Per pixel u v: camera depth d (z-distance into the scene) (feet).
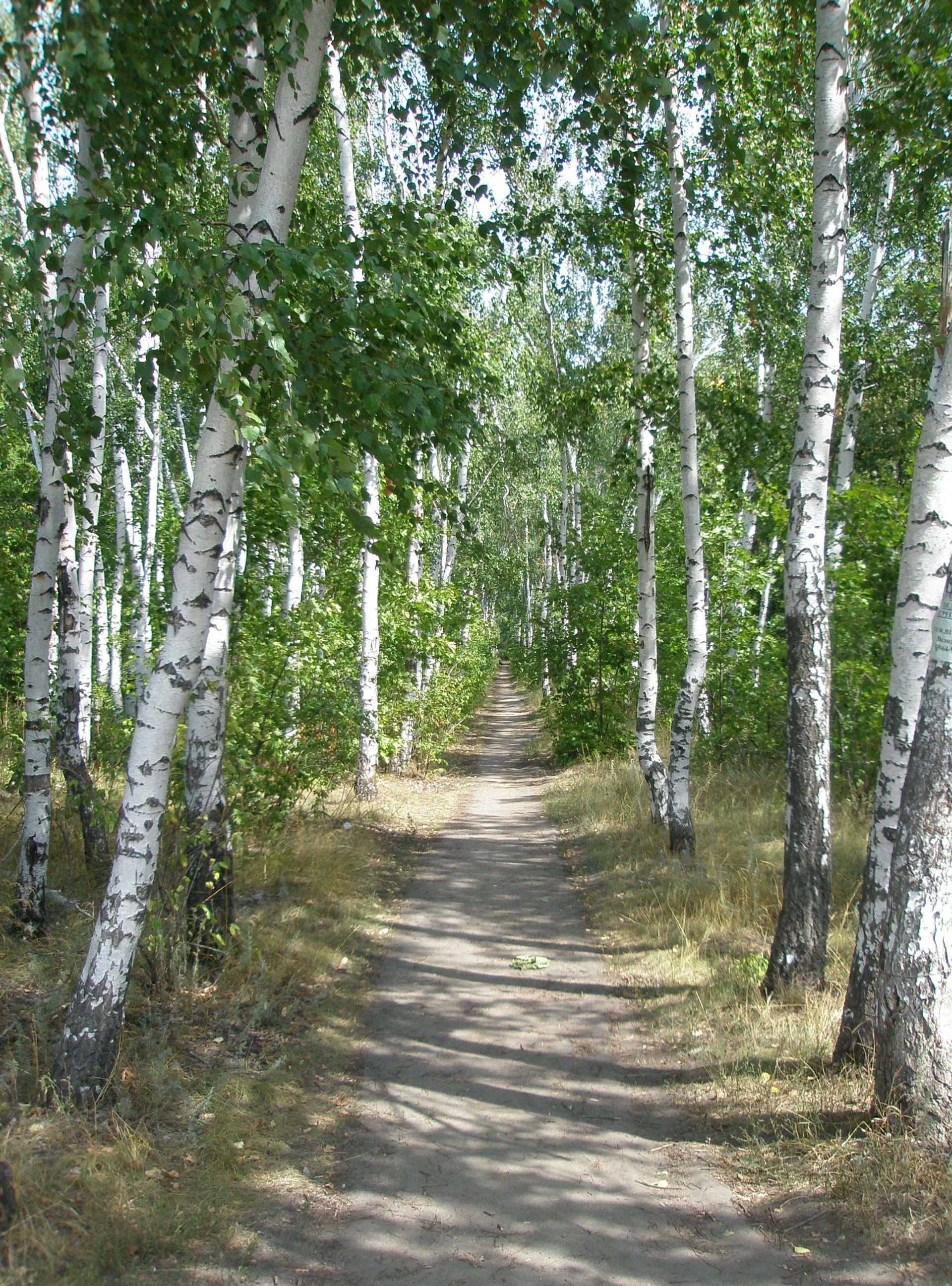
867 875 15.44
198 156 20.10
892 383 45.47
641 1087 15.83
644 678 35.96
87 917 20.51
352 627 40.37
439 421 16.57
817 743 18.58
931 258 47.57
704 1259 10.95
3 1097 12.78
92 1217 10.86
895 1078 12.79
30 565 31.65
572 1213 11.99
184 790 20.54
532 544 117.80
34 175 20.39
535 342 61.46
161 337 12.51
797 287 37.50
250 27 16.63
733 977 19.71
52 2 14.08
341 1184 12.65
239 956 19.57
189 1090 14.47
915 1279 10.28
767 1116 14.19
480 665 78.43
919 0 22.08
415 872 31.63
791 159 32.73
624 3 16.37
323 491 17.60
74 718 23.57
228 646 23.49
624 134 22.40
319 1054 16.67
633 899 26.63
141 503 60.29
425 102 20.54
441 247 18.60
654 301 35.86
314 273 13.37
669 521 53.16
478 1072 16.34
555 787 49.93
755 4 25.54
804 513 18.75
